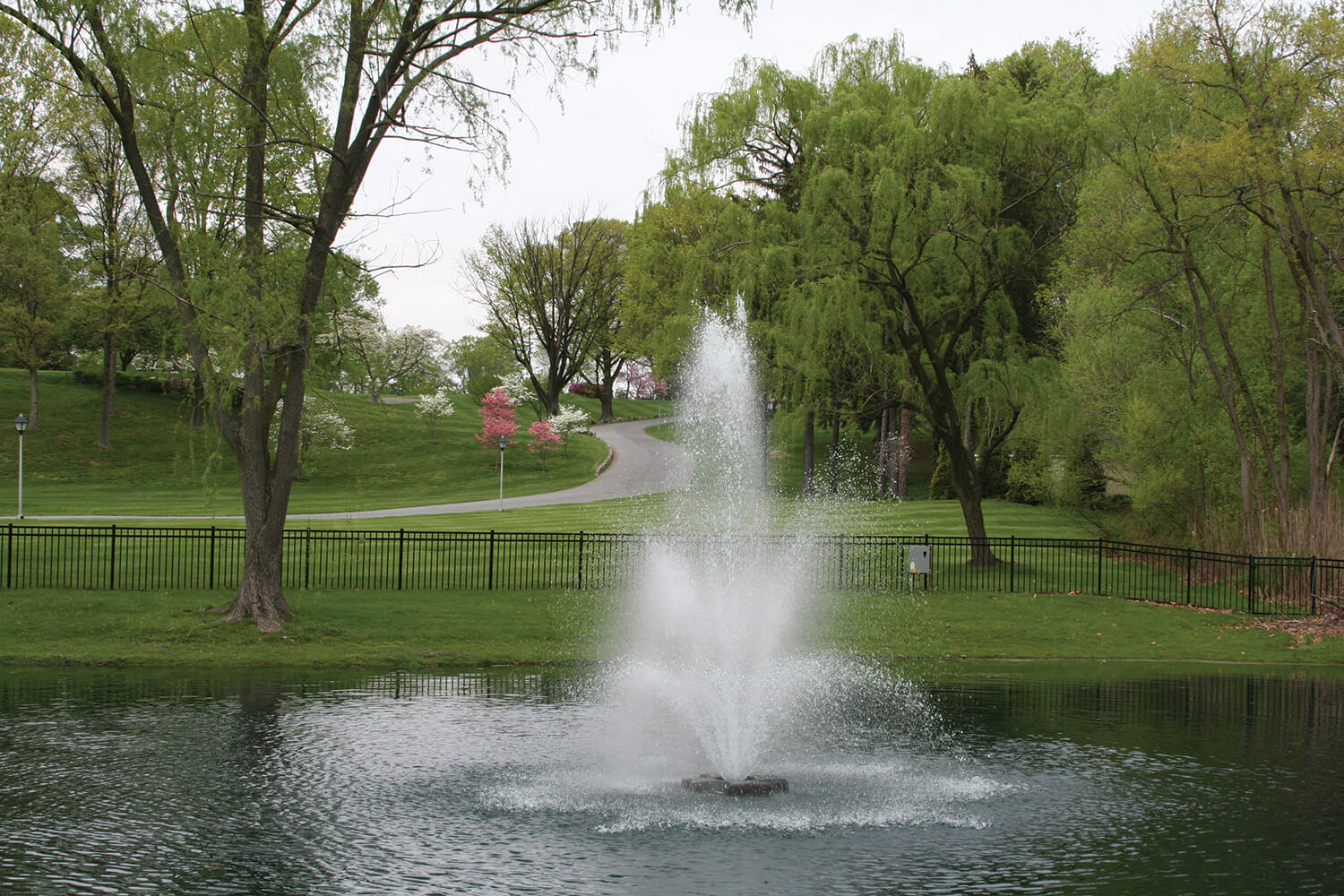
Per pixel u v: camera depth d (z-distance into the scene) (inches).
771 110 1013.8
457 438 2372.0
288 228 672.4
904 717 517.0
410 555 984.3
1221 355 1019.3
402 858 300.2
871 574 930.7
